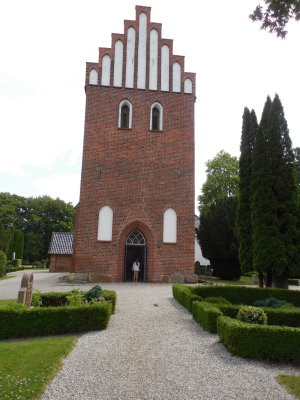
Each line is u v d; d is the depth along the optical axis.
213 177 39.72
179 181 20.34
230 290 12.78
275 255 14.09
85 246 19.06
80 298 9.73
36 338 8.07
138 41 21.58
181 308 11.58
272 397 5.12
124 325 9.18
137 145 20.41
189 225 19.97
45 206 58.31
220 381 5.67
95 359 6.52
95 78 20.84
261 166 15.31
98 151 20.06
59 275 27.72
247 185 17.00
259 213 14.88
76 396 4.94
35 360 6.10
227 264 24.50
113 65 21.11
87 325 8.59
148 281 19.17
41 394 4.95
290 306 10.63
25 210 58.34
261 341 6.81
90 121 20.31
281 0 5.64
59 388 5.18
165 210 19.95
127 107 21.11
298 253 14.19
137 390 5.22
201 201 41.22
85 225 19.25
